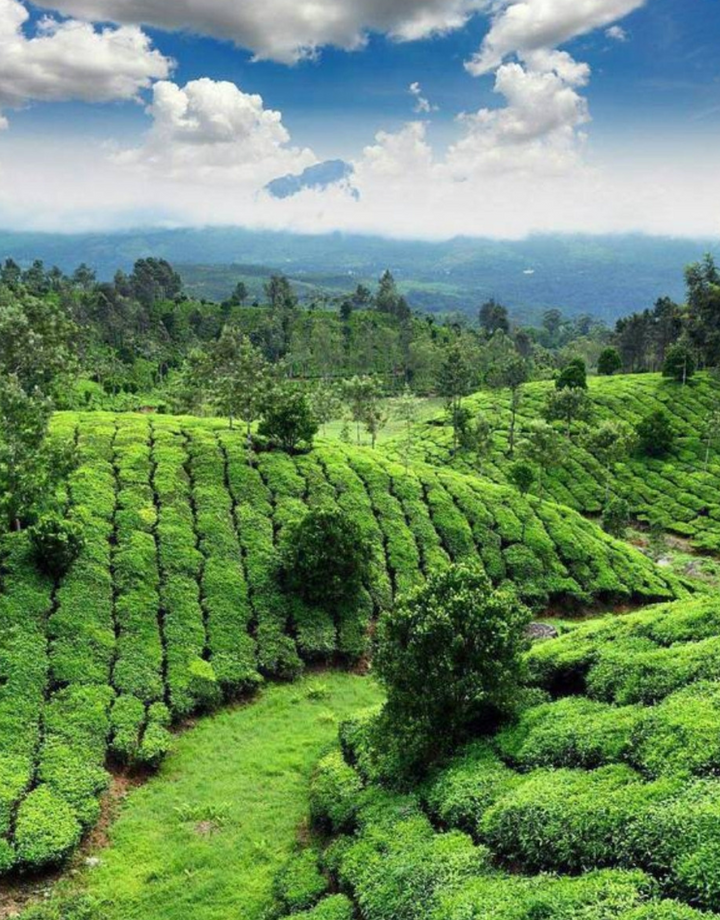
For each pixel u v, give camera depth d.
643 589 63.97
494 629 31.33
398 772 31.66
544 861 21.98
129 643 43.28
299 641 48.78
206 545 54.06
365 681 47.69
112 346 193.00
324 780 34.19
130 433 67.88
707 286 148.50
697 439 115.62
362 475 70.31
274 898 27.36
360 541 53.66
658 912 16.72
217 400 71.38
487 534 65.94
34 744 34.69
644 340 190.12
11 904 27.42
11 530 48.62
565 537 68.06
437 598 32.69
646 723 26.08
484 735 31.77
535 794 24.50
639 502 101.12
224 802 33.94
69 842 29.75
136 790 34.97
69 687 38.59
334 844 29.00
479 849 23.89
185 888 28.48
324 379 189.50
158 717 39.00
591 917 17.52
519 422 125.44
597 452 99.94
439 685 30.33
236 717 42.03
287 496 63.00
